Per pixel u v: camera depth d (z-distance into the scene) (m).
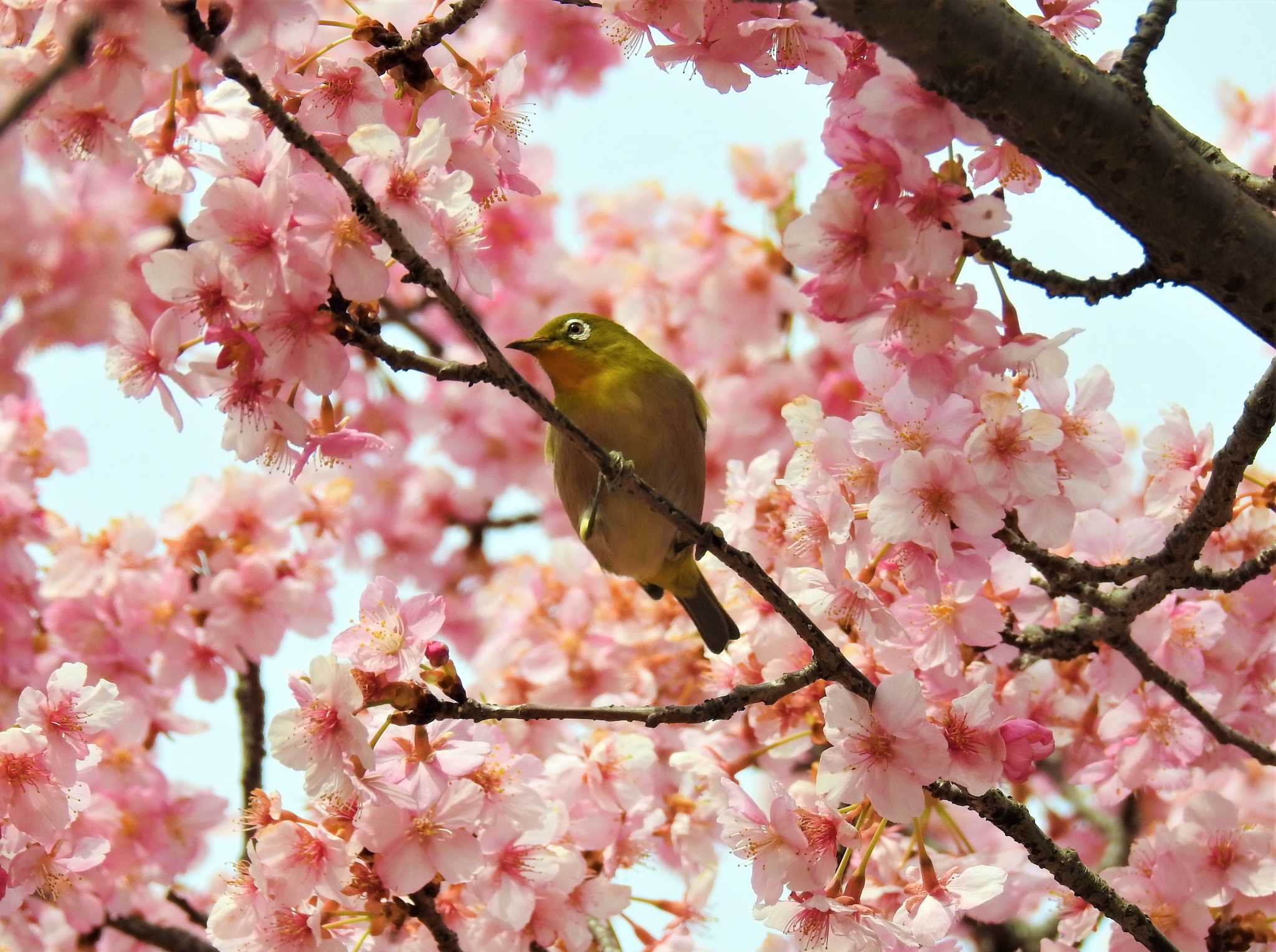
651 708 7.27
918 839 7.60
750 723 10.33
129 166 6.82
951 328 6.59
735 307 13.32
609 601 12.79
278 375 6.52
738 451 13.41
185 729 11.78
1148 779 9.52
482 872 8.08
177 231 9.43
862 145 6.43
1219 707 9.54
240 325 6.56
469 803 7.29
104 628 11.31
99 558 11.39
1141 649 9.02
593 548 11.55
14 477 11.51
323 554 11.98
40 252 4.34
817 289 6.57
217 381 6.78
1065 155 6.35
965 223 6.33
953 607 8.02
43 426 11.76
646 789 10.91
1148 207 6.44
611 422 11.28
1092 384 7.71
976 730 7.20
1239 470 7.39
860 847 8.09
